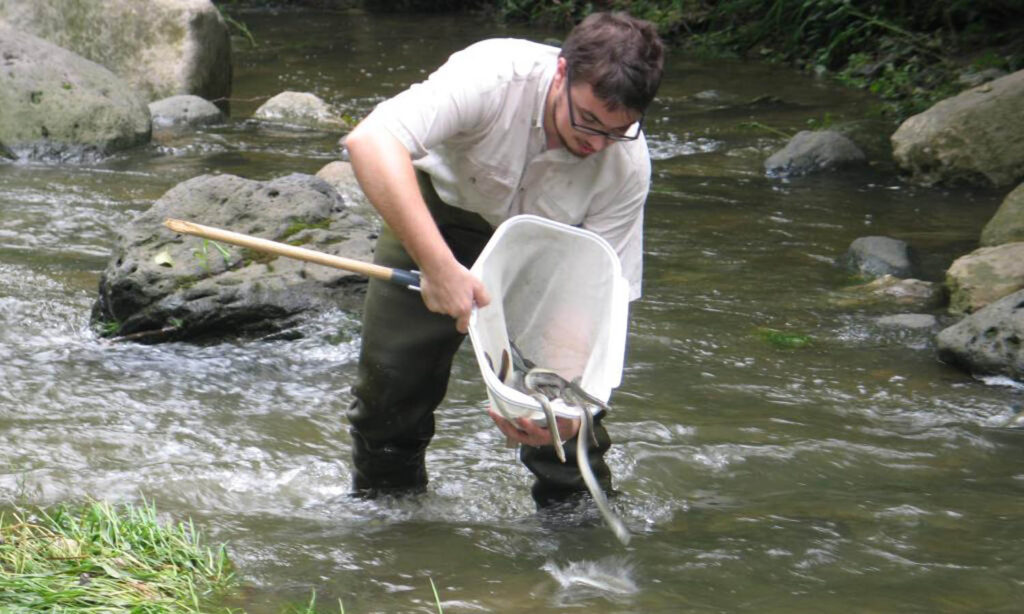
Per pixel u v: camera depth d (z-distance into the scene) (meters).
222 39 13.08
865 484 4.62
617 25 3.29
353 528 4.06
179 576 3.53
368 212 8.62
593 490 3.39
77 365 5.72
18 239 7.71
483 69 3.39
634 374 5.79
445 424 5.12
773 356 6.13
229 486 4.43
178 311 6.12
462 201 3.67
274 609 3.39
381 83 14.82
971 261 7.11
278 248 3.36
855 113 13.03
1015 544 4.00
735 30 17.73
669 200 9.39
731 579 3.70
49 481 4.34
